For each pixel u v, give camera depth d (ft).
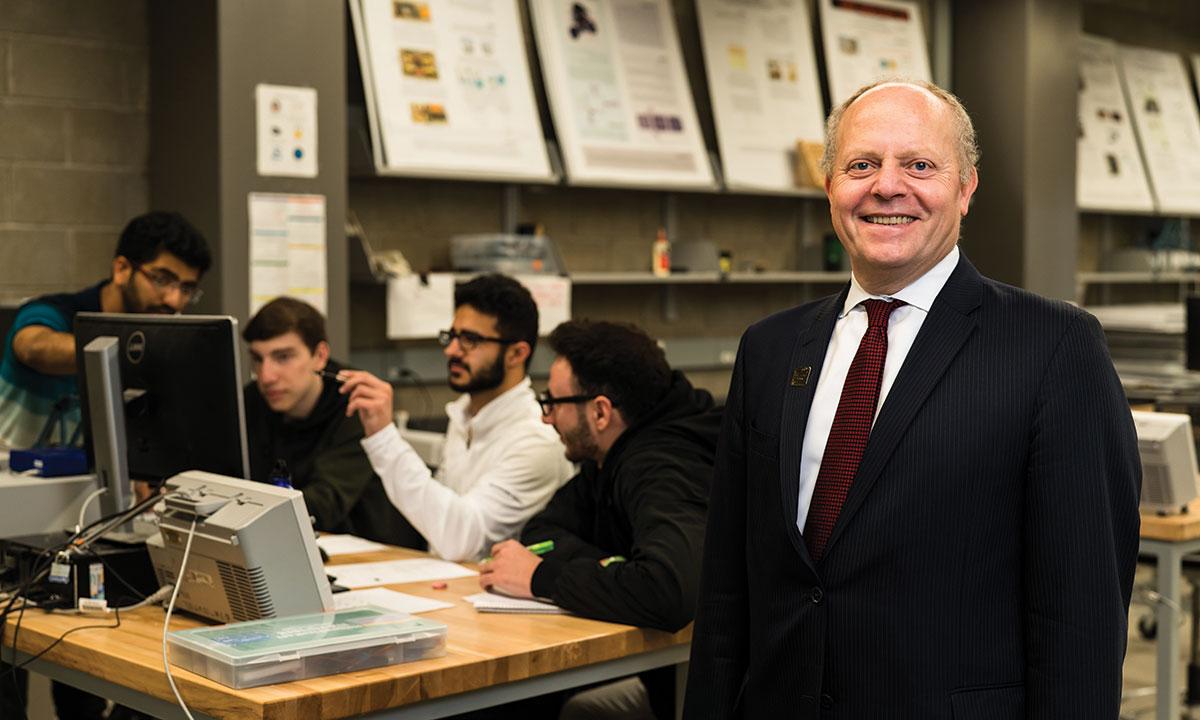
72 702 11.69
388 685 6.69
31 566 8.49
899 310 5.84
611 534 9.24
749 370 6.29
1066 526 5.34
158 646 7.34
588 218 20.93
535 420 10.82
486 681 7.14
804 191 22.09
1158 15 30.86
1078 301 26.09
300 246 15.67
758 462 5.99
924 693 5.46
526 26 19.97
